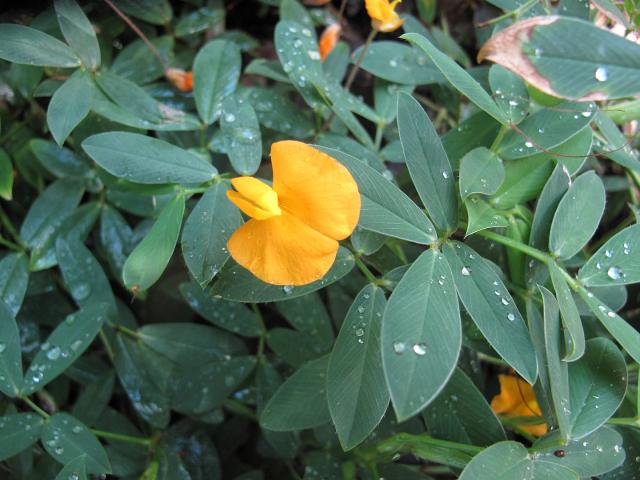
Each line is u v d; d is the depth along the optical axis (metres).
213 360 0.11
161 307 0.13
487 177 0.09
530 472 0.08
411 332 0.07
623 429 0.09
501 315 0.08
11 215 0.13
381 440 0.10
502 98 0.10
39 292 0.12
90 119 0.11
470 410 0.09
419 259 0.08
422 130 0.08
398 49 0.12
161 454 0.11
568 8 0.11
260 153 0.10
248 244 0.08
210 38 0.14
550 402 0.08
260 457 0.13
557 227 0.09
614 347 0.09
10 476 0.11
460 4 0.15
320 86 0.11
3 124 0.12
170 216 0.09
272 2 0.13
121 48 0.13
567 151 0.10
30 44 0.10
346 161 0.08
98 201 0.12
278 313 0.13
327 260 0.07
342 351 0.08
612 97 0.07
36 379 0.09
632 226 0.09
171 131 0.12
